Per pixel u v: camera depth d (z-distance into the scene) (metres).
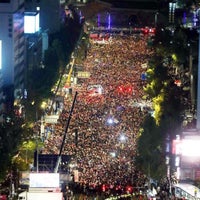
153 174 140.12
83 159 154.62
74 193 134.38
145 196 132.00
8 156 139.38
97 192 134.88
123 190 135.75
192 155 134.38
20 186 135.75
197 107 166.00
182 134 138.25
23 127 158.12
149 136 144.62
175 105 165.50
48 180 129.00
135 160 147.50
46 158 146.38
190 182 133.62
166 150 140.00
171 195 131.25
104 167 149.12
